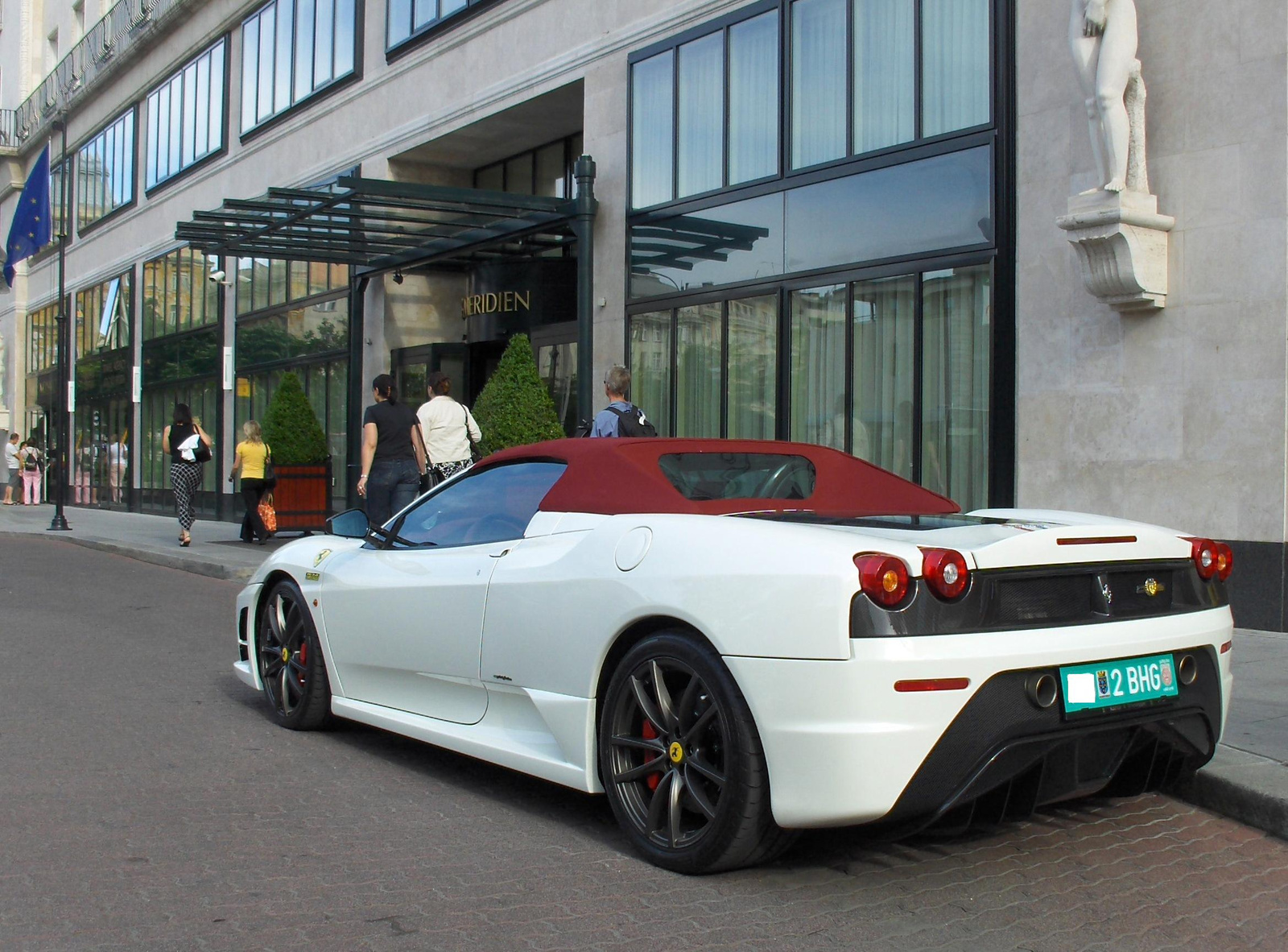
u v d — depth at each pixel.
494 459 5.21
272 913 3.56
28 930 3.42
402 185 13.16
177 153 26.06
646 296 13.37
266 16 21.91
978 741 3.51
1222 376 8.26
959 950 3.33
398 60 17.78
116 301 30.03
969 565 3.57
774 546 3.69
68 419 33.47
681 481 4.51
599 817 4.58
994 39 9.79
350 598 5.52
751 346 12.12
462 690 4.91
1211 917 3.61
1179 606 4.07
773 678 3.56
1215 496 8.28
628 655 4.05
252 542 16.88
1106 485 8.91
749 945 3.34
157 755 5.47
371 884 3.81
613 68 13.85
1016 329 9.64
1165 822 4.51
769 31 11.96
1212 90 8.31
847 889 3.78
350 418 18.67
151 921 3.49
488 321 17.11
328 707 5.81
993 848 4.20
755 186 12.02
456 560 4.98
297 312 20.88
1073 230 8.59
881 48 10.84
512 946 3.32
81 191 32.44
